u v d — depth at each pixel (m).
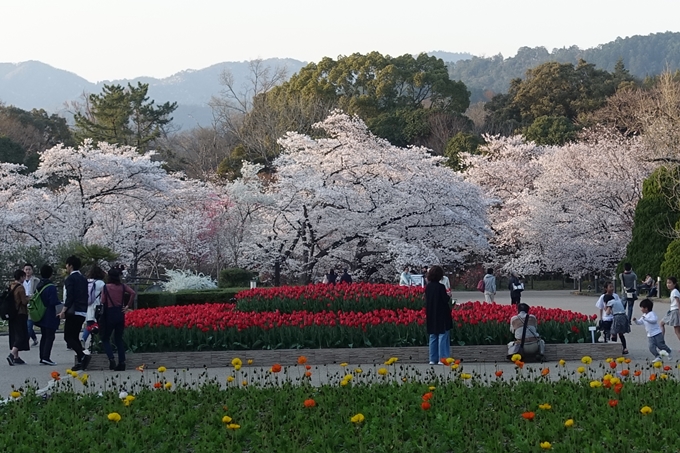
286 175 37.03
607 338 18.58
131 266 38.03
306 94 73.75
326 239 37.56
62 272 26.41
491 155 57.59
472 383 10.95
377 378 13.16
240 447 8.17
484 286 28.56
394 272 37.41
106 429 9.18
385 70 74.75
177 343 15.72
